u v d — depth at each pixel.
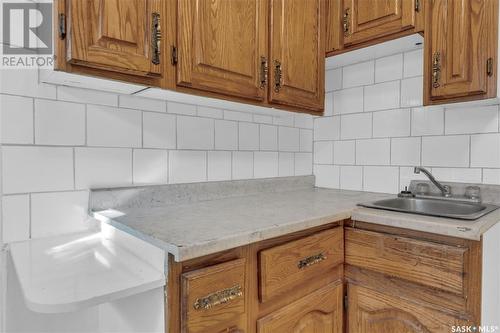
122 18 0.77
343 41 1.36
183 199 1.19
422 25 1.17
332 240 1.01
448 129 1.35
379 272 0.99
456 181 1.33
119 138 1.04
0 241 0.82
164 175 1.15
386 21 1.23
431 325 0.89
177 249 0.60
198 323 0.66
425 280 0.90
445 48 1.13
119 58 0.77
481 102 1.19
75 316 0.92
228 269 0.71
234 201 1.24
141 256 0.73
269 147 1.54
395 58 1.48
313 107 1.31
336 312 1.03
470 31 1.08
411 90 1.44
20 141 0.84
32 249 0.80
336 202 1.22
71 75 0.78
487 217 0.96
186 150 1.22
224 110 1.34
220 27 0.98
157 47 0.84
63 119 0.92
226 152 1.36
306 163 1.75
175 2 0.88
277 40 1.15
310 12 1.29
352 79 1.63
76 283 0.60
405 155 1.47
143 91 0.97
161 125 1.14
